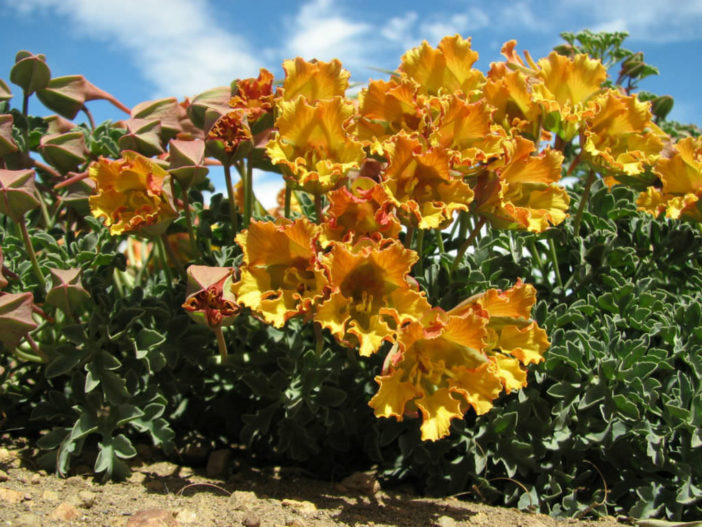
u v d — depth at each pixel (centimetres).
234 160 28
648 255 33
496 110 27
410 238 26
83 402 27
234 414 30
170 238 35
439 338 22
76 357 26
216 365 28
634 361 27
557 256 33
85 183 31
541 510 27
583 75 29
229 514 22
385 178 23
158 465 28
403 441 26
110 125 37
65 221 37
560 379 27
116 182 25
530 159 24
